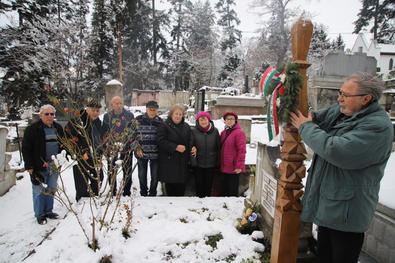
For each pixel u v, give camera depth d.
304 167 1.91
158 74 35.38
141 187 3.92
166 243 2.37
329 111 1.91
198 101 10.34
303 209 1.82
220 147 3.85
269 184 2.48
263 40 27.88
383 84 1.54
